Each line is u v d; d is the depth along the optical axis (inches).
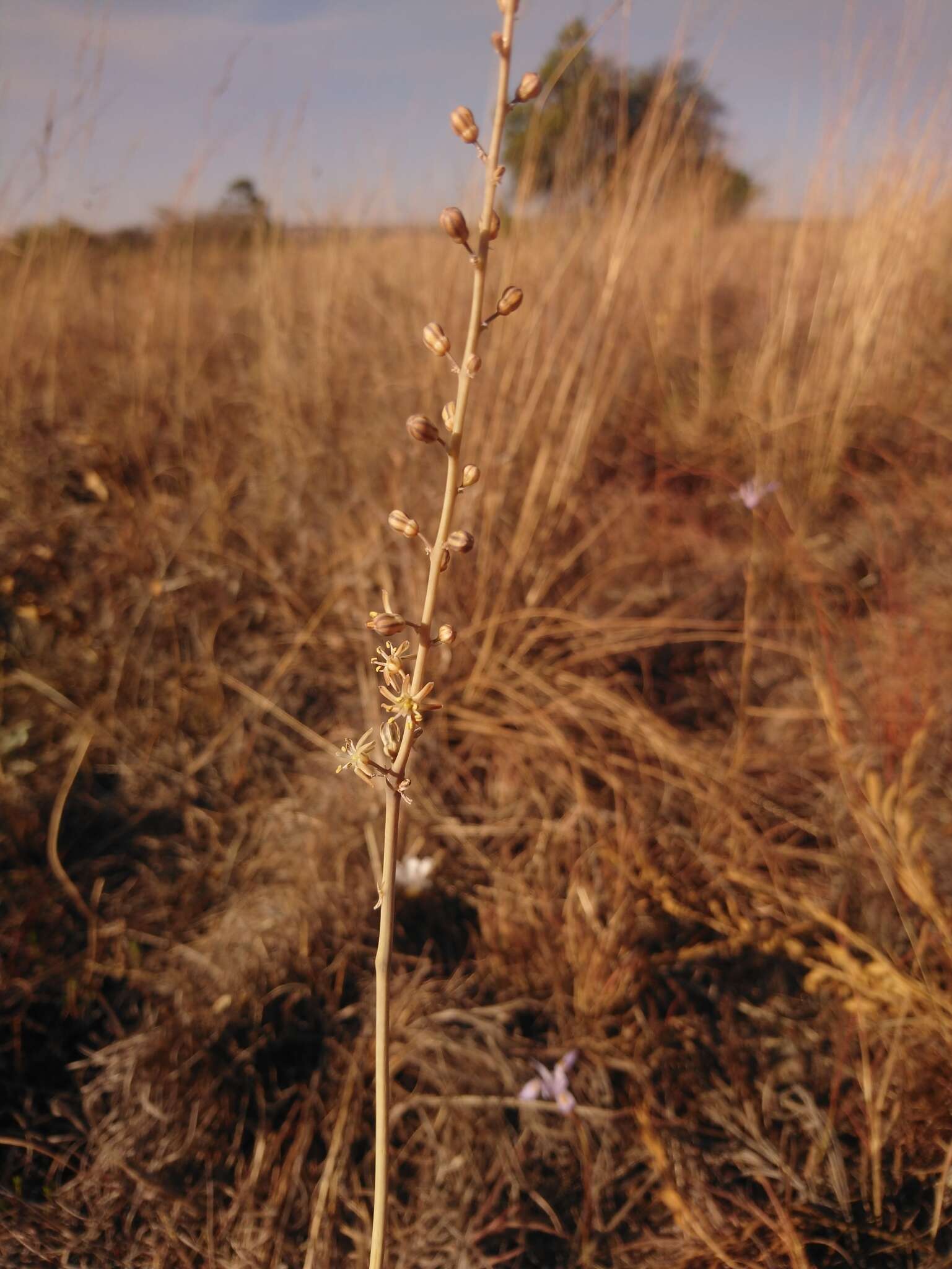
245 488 134.6
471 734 97.0
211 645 105.0
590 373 116.4
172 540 116.3
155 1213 61.0
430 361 127.3
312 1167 64.3
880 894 79.6
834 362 138.5
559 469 117.4
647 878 82.0
